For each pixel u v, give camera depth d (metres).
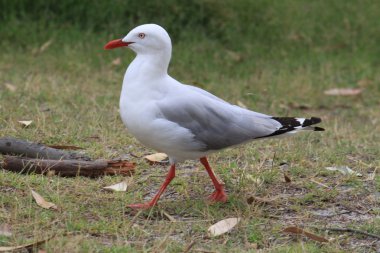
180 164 11.05
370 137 13.42
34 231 8.05
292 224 8.88
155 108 8.87
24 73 16.09
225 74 17.64
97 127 12.55
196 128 8.95
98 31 18.58
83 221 8.49
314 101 16.42
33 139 11.59
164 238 7.99
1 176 9.70
